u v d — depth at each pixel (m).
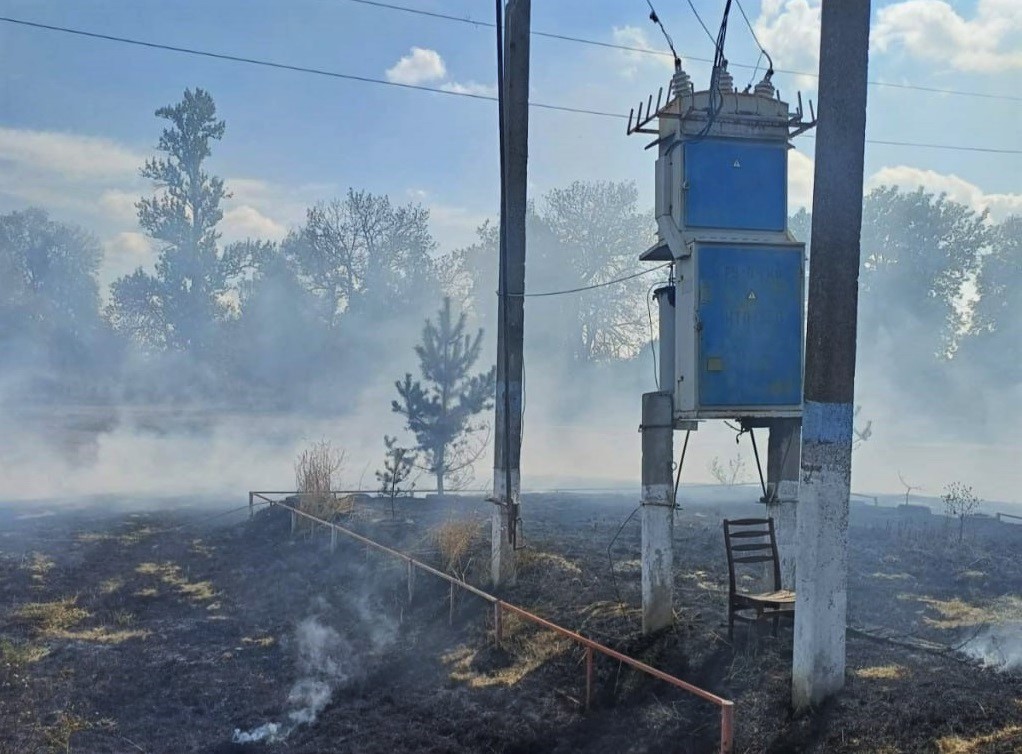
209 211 54.69
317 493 17.27
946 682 7.29
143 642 11.07
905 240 51.25
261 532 17.34
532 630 9.99
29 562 15.28
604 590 10.91
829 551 7.04
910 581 11.46
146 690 9.40
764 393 8.84
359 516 16.42
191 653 10.66
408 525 15.54
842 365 7.09
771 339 8.88
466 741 7.99
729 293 8.81
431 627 11.01
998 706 6.77
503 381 11.85
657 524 9.06
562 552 13.10
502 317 11.88
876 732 6.50
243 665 10.22
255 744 8.04
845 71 7.03
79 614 12.24
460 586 11.27
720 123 9.11
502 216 11.70
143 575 14.67
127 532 18.27
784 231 9.22
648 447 9.12
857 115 7.05
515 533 11.70
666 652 8.54
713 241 8.80
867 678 7.46
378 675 9.78
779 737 6.76
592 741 7.64
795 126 9.25
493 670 9.41
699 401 8.70
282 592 13.27
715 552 13.40
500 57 11.23
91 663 10.17
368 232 57.41
